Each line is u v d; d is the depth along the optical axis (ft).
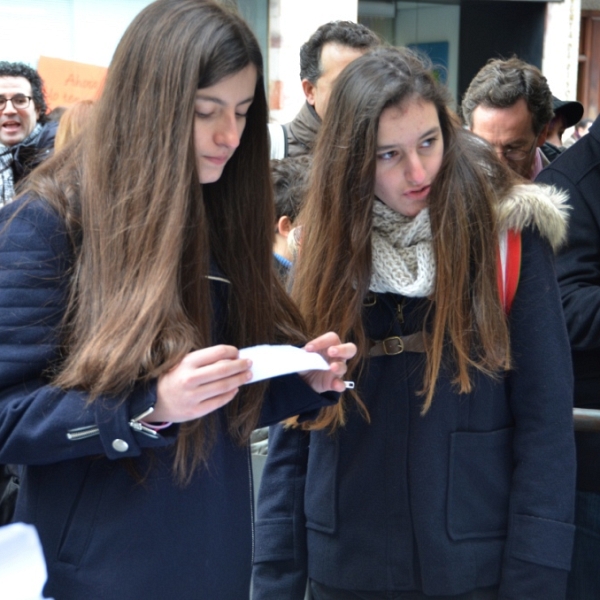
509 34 22.99
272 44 19.17
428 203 5.70
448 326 5.66
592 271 7.59
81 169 4.60
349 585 6.03
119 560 4.54
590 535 7.34
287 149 10.77
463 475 5.83
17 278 4.38
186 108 4.39
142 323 4.25
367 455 5.94
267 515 6.42
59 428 4.25
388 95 5.46
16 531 3.22
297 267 6.09
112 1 18.13
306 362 4.42
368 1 21.53
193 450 4.67
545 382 5.79
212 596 4.83
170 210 4.38
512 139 9.12
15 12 17.38
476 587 5.92
